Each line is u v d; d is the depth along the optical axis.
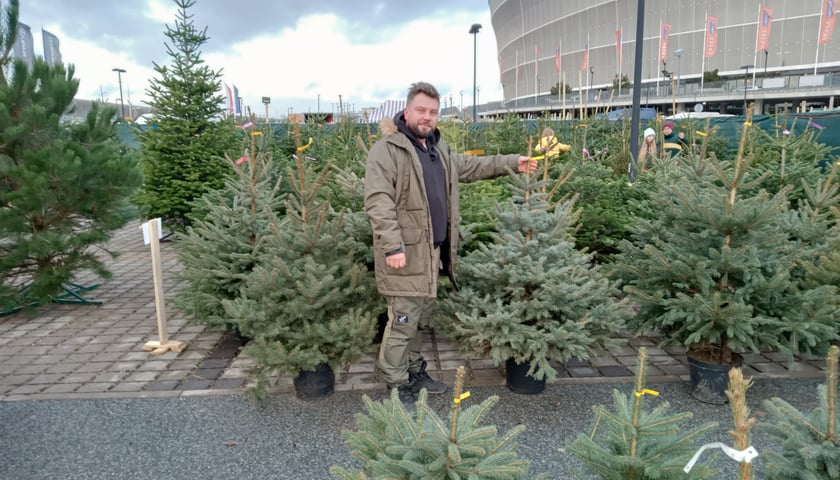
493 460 1.85
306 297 3.86
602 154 12.86
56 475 3.22
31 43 5.98
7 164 4.97
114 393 4.30
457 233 4.04
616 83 68.69
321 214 4.03
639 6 11.06
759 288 3.93
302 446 3.49
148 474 3.22
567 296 3.83
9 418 3.91
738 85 62.34
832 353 1.92
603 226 6.59
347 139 11.18
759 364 4.75
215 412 3.96
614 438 2.07
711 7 63.94
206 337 5.61
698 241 4.12
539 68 86.62
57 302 6.82
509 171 4.33
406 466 1.79
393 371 3.93
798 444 2.02
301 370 4.03
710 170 5.10
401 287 3.75
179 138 9.93
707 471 1.95
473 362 4.85
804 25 59.47
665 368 4.72
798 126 12.95
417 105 3.64
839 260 4.30
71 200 5.12
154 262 5.11
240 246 5.05
